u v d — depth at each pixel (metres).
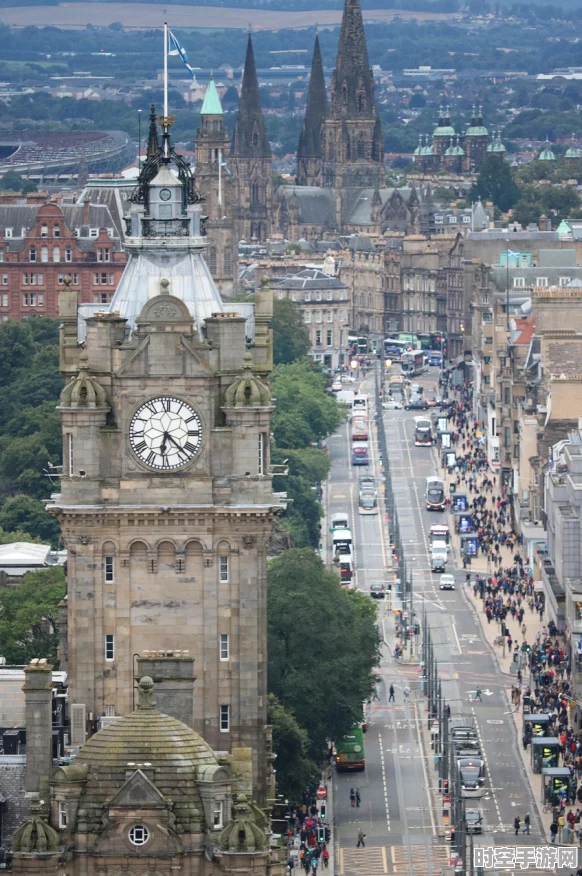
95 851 191.88
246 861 191.62
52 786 192.88
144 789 191.50
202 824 192.50
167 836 191.62
